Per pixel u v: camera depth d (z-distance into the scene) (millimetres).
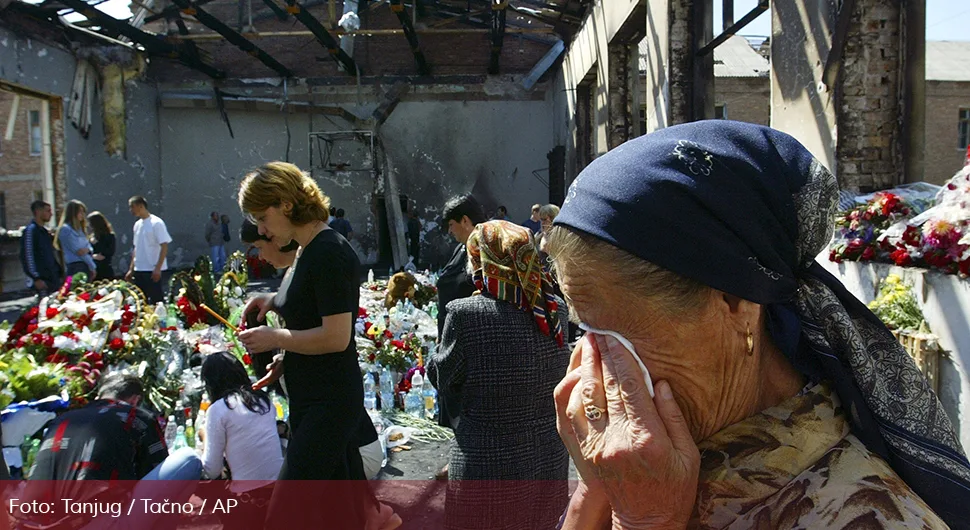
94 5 13008
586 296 746
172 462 2785
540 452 2037
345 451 2328
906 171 4301
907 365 758
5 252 12250
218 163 18688
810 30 4645
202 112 18609
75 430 2631
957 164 14773
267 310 2713
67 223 8164
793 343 728
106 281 5227
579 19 13367
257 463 3002
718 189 664
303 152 18766
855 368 720
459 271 3527
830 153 4414
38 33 13266
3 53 12172
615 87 10391
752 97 18312
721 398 738
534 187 18797
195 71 18469
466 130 18797
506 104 18750
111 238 8875
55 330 4129
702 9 7043
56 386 3574
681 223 661
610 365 735
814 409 731
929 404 748
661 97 7508
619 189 688
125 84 16578
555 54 17297
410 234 17734
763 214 676
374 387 4914
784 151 716
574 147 14516
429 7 17203
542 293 2107
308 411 2264
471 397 2061
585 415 745
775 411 737
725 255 658
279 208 2219
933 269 3141
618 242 678
